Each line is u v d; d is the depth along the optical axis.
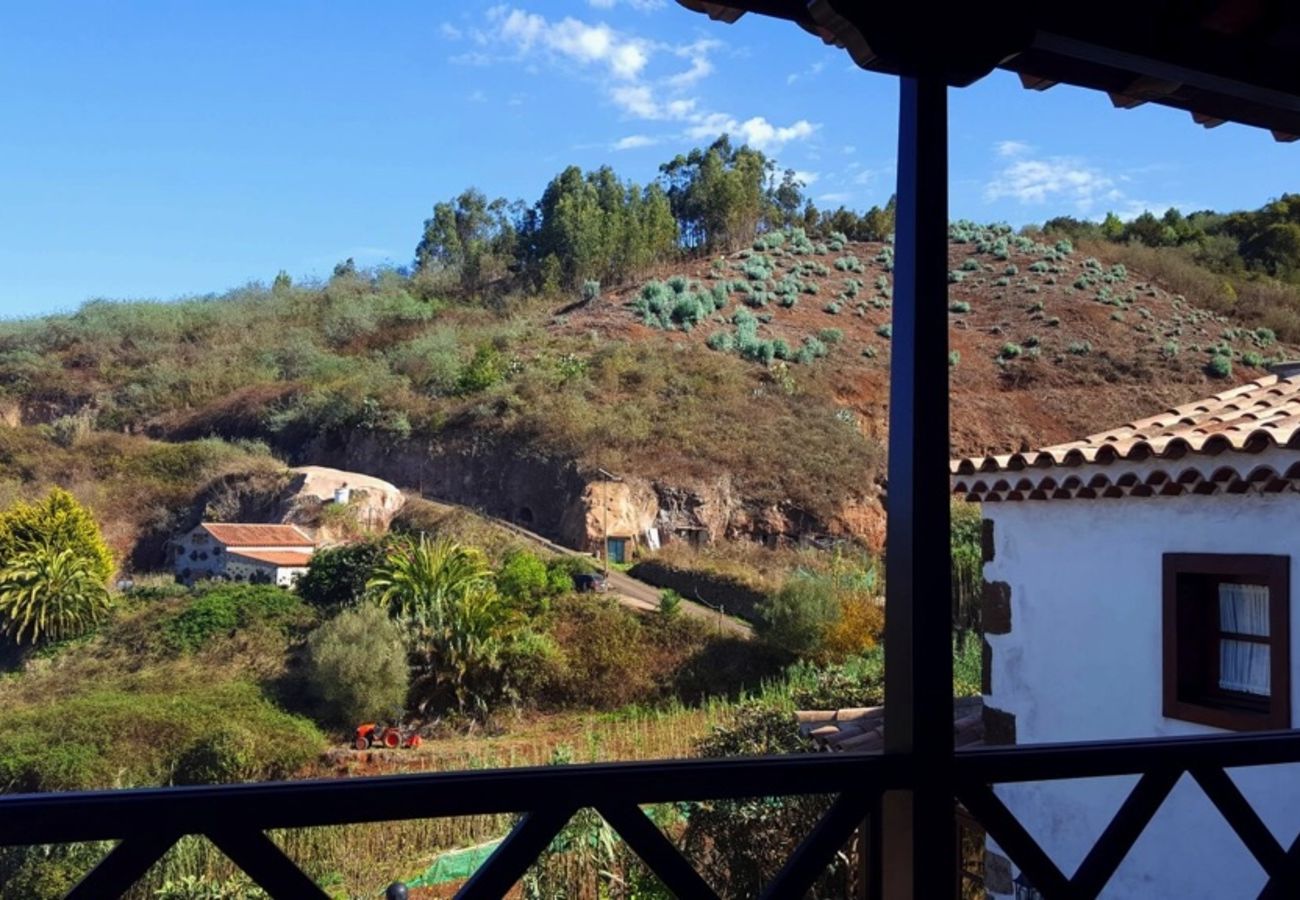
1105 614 6.68
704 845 8.38
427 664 17.91
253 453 32.03
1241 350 40.69
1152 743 2.43
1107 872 2.34
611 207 54.25
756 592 22.59
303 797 1.73
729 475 28.31
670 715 17.55
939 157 2.33
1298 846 2.55
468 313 43.94
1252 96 2.89
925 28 2.33
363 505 27.23
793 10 2.51
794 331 39.88
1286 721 5.63
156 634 19.98
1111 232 54.88
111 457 31.09
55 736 15.72
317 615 19.97
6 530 21.70
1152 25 2.66
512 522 28.38
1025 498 7.13
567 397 30.94
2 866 9.26
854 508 28.20
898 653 2.26
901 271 2.35
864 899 2.28
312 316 43.88
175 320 42.34
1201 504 6.14
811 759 2.10
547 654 18.81
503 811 1.85
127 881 1.63
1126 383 37.56
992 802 2.25
